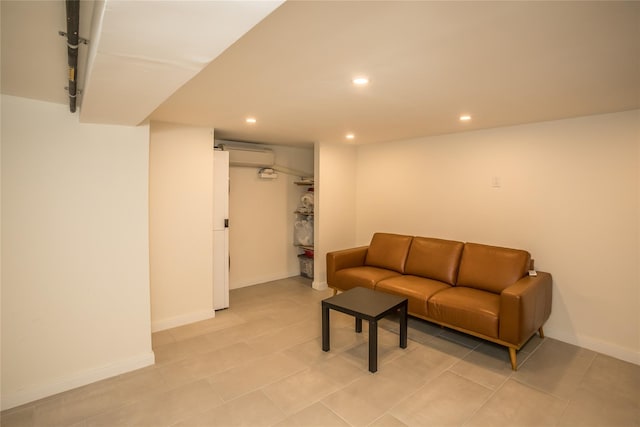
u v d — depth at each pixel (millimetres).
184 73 1338
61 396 2230
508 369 2559
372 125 3336
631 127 2637
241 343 3006
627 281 2689
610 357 2746
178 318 3391
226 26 953
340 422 1975
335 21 1271
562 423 1966
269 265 5066
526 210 3238
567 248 2994
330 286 4086
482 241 3578
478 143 3578
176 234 3350
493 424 1959
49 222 2240
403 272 3887
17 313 2150
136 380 2418
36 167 2189
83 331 2377
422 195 4133
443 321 2961
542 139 3113
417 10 1183
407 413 2053
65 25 1203
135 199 2555
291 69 1783
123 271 2520
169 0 797
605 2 1130
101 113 2055
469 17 1242
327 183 4609
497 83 2008
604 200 2781
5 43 1354
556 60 1652
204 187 3500
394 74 1855
